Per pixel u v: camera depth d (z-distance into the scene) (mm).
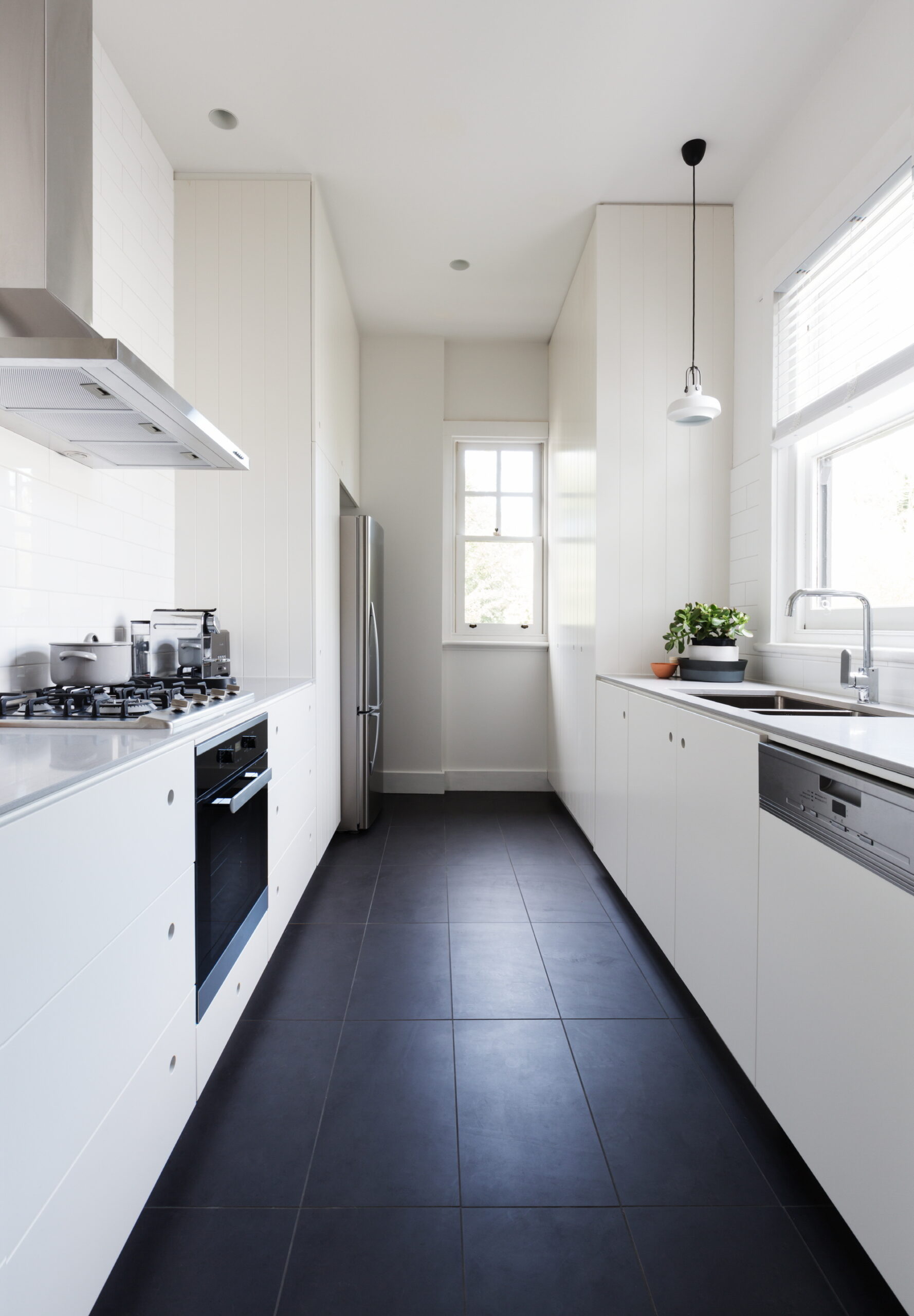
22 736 1418
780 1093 1403
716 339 3234
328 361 3346
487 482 4938
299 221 3010
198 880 1539
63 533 2105
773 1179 1397
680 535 3248
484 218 3359
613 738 2955
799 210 2656
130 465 2275
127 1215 1174
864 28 2244
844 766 1228
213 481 3008
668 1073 1740
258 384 3006
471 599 4941
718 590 3248
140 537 2652
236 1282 1161
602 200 3219
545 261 3748
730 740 1696
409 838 3711
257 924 2033
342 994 2109
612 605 3246
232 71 2453
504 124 2727
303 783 2738
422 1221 1287
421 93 2557
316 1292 1145
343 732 3795
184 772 1459
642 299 3244
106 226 2389
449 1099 1633
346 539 3748
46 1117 920
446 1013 2010
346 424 4027
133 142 2594
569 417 4043
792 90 2561
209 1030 1609
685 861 2016
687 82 2518
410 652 4727
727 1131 1534
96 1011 1069
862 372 2342
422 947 2430
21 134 1581
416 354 4723
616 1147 1482
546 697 4891
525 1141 1498
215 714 1724
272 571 3012
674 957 2113
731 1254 1224
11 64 1577
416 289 4070
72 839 1001
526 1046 1853
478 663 4895
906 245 2146
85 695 1738
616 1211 1314
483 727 4906
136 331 2631
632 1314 1113
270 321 3012
